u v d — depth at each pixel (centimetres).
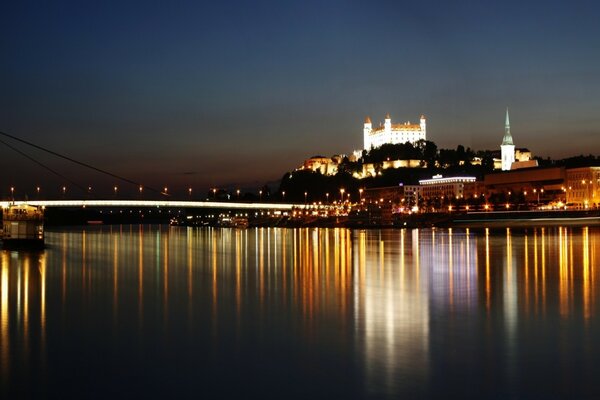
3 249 15800
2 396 3762
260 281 8781
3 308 6519
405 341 4916
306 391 3797
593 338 4962
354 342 4897
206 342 4962
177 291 7762
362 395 3725
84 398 3731
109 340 5044
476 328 5344
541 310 6178
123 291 7794
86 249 16325
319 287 8075
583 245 16425
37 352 4681
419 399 3656
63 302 6912
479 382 3912
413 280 8769
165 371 4203
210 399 3694
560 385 3850
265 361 4409
